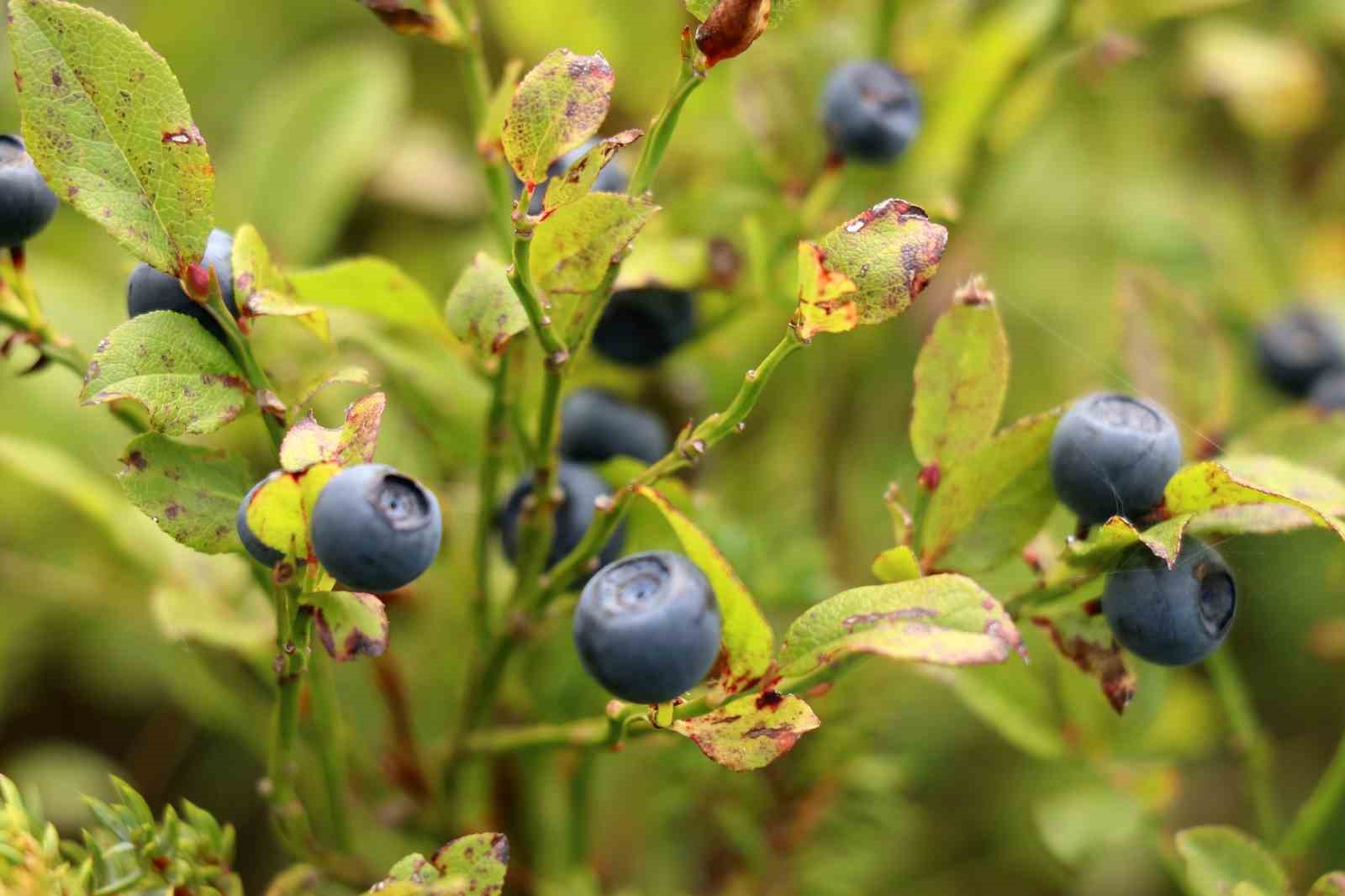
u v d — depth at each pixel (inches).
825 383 13.9
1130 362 12.4
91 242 14.6
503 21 14.3
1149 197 16.6
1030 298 15.9
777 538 13.0
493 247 14.1
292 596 10.6
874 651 10.4
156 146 10.6
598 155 10.5
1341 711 15.1
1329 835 14.1
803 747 12.5
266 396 10.7
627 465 11.7
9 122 14.9
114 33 10.5
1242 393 15.1
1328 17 17.4
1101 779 12.5
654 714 10.6
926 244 10.6
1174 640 10.9
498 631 11.5
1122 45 13.6
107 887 10.8
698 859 12.9
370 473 10.3
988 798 14.0
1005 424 15.2
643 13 14.0
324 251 14.5
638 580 10.5
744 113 13.0
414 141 16.5
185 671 13.4
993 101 13.7
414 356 12.2
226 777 14.4
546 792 12.9
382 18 11.5
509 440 12.0
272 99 14.8
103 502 12.6
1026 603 11.0
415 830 12.2
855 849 12.8
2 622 14.0
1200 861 11.3
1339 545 13.3
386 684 12.1
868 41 13.7
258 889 14.1
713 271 11.9
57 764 14.2
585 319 11.0
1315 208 17.6
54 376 13.5
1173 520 10.8
